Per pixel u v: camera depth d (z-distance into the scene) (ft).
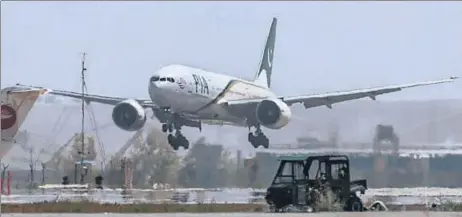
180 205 483.10
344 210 450.71
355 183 474.49
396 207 484.33
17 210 438.40
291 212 433.07
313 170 466.70
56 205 474.49
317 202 444.96
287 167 470.39
